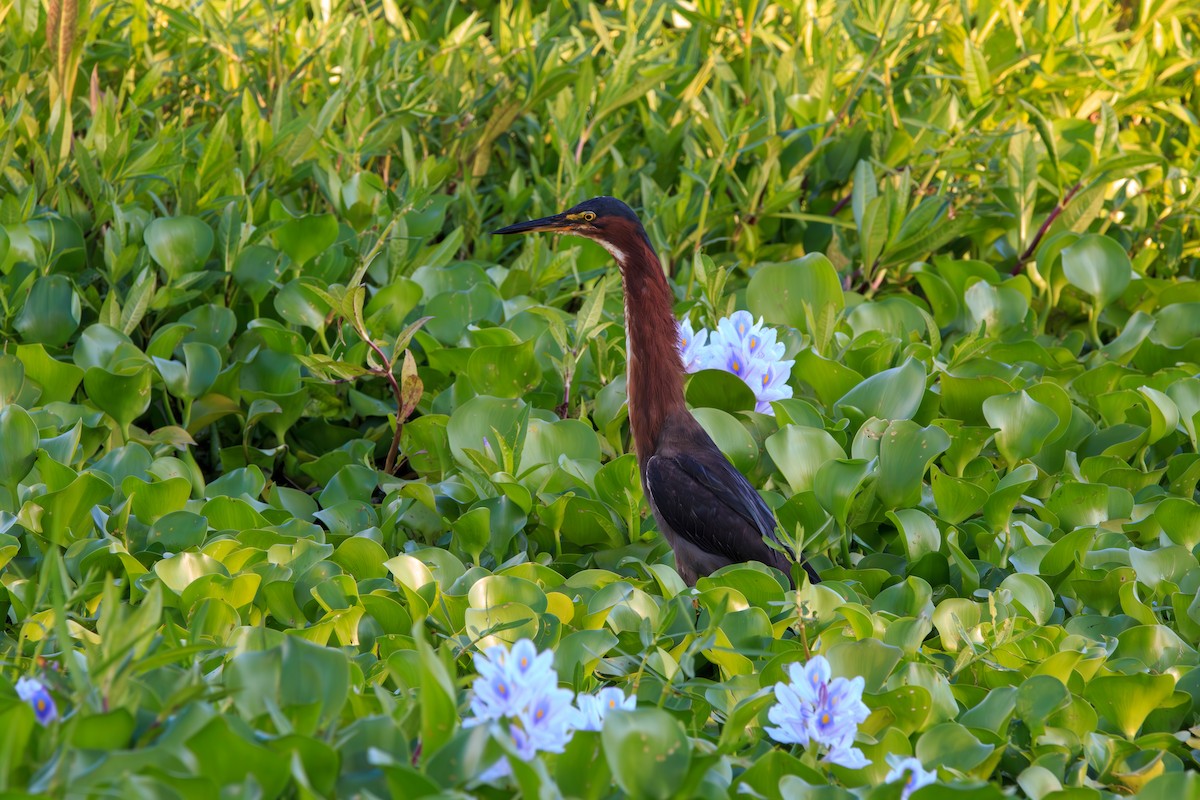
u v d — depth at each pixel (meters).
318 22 15.66
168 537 8.60
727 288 13.60
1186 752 7.30
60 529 8.44
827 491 9.02
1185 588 8.76
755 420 10.48
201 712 5.17
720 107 13.99
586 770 5.40
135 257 11.68
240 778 4.96
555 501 9.16
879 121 14.59
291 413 11.02
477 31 15.59
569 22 16.91
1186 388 11.02
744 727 6.50
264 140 12.88
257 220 12.66
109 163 11.98
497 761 5.12
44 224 11.45
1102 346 12.93
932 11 16.36
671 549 9.98
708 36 15.99
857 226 13.32
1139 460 10.93
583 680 6.96
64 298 10.81
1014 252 14.88
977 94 15.14
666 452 9.96
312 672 5.73
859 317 12.20
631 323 10.16
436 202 12.91
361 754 5.29
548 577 8.33
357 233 12.41
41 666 5.90
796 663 6.26
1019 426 10.05
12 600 7.95
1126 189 15.39
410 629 7.76
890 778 6.06
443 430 10.16
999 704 6.99
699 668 8.02
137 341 11.80
